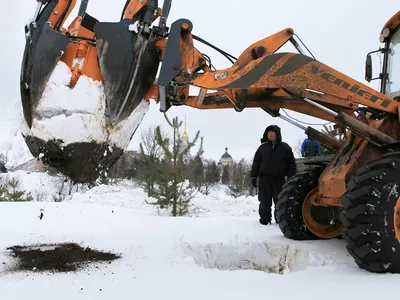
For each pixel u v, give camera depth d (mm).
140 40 3027
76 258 3236
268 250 4070
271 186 5461
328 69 3020
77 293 2307
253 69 2910
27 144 2975
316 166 4594
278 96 3373
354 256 2834
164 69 2926
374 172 2807
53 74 2916
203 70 3082
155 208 8898
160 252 3439
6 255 3346
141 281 2557
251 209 9094
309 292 2316
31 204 6910
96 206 7191
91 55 3016
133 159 8938
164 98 2971
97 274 2727
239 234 4562
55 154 2889
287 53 2947
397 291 2311
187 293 2312
